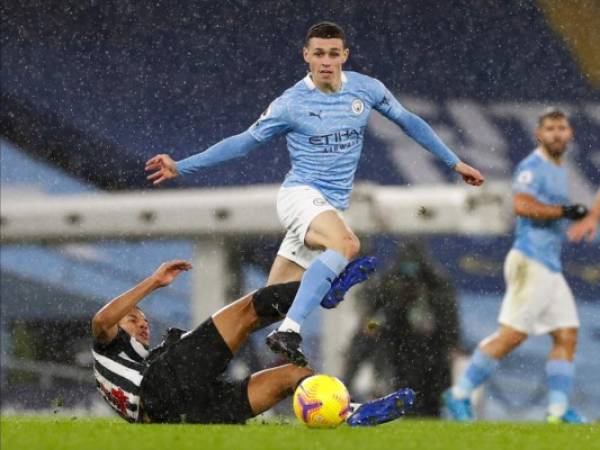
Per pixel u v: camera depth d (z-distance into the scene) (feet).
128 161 157.58
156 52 161.58
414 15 162.71
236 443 45.57
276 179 147.64
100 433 50.62
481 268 136.36
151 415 60.75
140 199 126.41
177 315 135.64
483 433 55.57
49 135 157.69
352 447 44.75
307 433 51.31
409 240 120.06
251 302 59.72
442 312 114.21
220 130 160.66
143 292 61.26
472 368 95.50
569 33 160.25
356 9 162.61
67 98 159.53
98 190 156.76
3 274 136.67
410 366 113.50
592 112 157.79
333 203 71.51
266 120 70.90
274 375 61.00
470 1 161.58
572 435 54.95
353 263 64.54
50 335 136.05
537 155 95.86
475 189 119.75
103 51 162.09
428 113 160.04
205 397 60.23
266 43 162.50
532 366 130.00
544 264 94.94
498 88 160.04
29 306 136.77
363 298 115.03
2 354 134.21
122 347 61.82
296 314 62.90
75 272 137.39
